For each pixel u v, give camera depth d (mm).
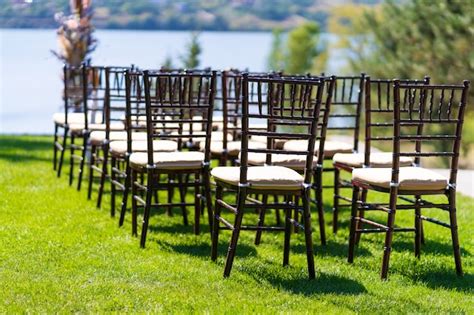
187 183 6285
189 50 20062
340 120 17656
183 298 4926
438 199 8656
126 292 5023
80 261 5703
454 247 5676
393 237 6777
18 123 19016
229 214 7527
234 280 5352
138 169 6328
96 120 9320
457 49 15508
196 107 6051
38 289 5023
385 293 5199
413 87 5375
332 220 7426
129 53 26875
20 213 7195
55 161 9648
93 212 7395
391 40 17484
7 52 31703
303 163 6480
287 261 5781
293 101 5379
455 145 5543
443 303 5039
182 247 6215
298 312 4703
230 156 7168
